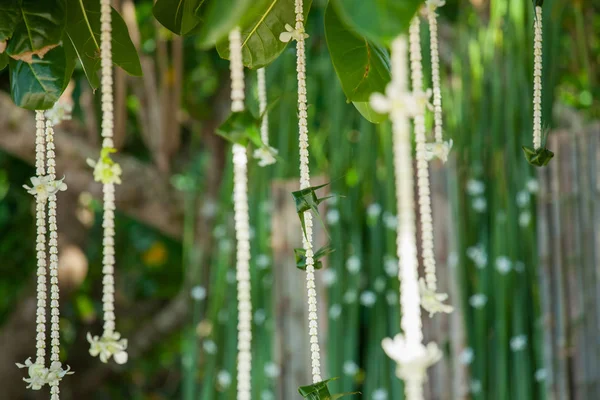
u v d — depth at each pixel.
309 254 1.71
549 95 3.58
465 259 3.79
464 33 3.99
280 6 1.83
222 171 5.05
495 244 3.79
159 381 7.79
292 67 4.28
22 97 1.72
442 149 1.72
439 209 3.82
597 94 4.31
